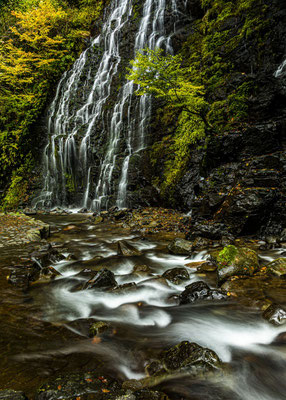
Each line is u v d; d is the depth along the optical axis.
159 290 4.46
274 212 6.88
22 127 20.06
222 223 7.18
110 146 16.27
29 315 3.72
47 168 18.80
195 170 11.59
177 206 12.02
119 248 6.97
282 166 7.18
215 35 12.54
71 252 7.12
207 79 12.20
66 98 20.70
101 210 15.21
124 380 2.47
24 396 2.12
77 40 23.75
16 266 5.52
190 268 5.49
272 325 3.21
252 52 10.88
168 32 16.41
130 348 2.96
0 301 4.13
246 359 2.73
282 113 8.44
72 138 17.72
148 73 8.88
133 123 15.37
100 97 19.00
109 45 20.31
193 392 2.31
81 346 2.99
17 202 18.16
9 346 2.98
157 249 7.20
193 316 3.62
